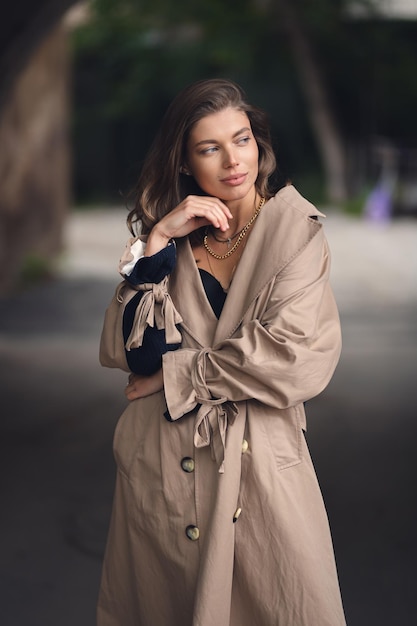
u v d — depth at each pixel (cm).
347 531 485
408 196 2586
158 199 274
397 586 421
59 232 1797
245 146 258
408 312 1176
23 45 960
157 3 2955
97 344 976
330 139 2898
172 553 262
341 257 1750
